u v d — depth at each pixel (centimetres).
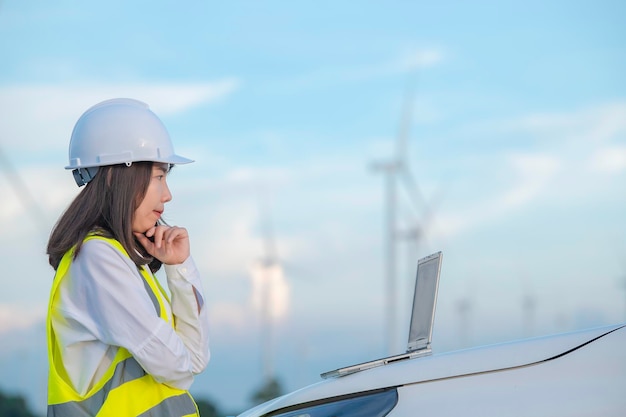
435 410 273
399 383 286
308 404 298
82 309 286
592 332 286
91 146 296
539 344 286
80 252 287
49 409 285
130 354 287
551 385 269
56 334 288
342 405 289
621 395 263
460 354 291
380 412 280
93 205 293
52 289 288
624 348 275
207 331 308
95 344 285
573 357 277
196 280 304
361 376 296
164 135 305
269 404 317
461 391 276
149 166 299
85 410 282
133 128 297
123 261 286
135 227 300
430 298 317
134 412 282
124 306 280
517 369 278
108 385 284
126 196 293
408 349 321
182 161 305
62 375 287
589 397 264
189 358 289
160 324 281
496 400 269
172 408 287
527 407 265
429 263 324
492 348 289
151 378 288
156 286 299
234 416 332
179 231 300
